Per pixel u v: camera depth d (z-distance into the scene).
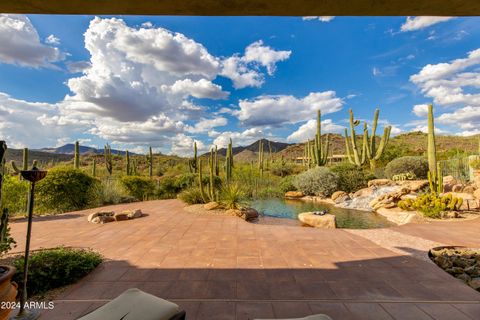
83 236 5.39
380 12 2.16
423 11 2.14
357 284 3.11
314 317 1.81
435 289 2.99
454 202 7.99
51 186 8.91
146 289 2.98
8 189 6.68
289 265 3.74
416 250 4.46
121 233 5.66
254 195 14.59
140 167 32.75
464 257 4.13
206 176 13.03
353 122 16.66
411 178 14.05
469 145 38.12
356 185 14.36
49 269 3.02
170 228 6.14
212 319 2.39
